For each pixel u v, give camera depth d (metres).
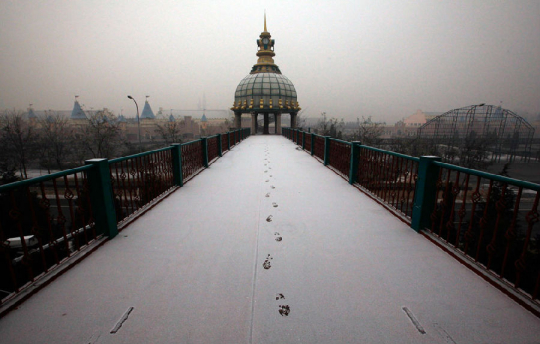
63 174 2.85
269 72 29.05
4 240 2.24
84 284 2.51
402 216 4.12
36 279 2.49
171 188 5.95
